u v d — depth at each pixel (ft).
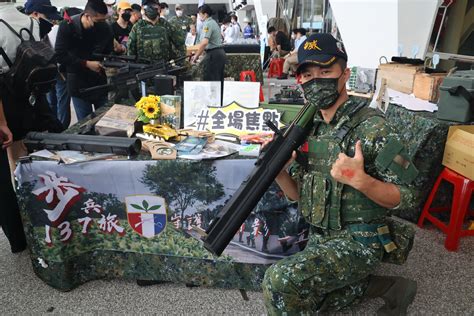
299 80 4.84
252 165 6.21
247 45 24.49
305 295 4.63
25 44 7.85
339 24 17.99
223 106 7.93
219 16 65.16
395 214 9.76
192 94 8.52
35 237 6.86
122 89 10.19
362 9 16.58
